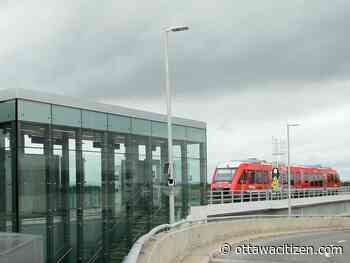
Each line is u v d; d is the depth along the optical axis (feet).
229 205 124.36
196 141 107.65
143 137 92.53
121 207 86.28
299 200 167.53
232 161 154.40
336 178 230.68
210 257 59.31
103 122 83.87
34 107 71.26
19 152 68.39
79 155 78.69
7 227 69.31
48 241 72.43
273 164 172.86
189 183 104.47
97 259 80.53
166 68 73.31
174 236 52.70
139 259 34.30
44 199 72.23
